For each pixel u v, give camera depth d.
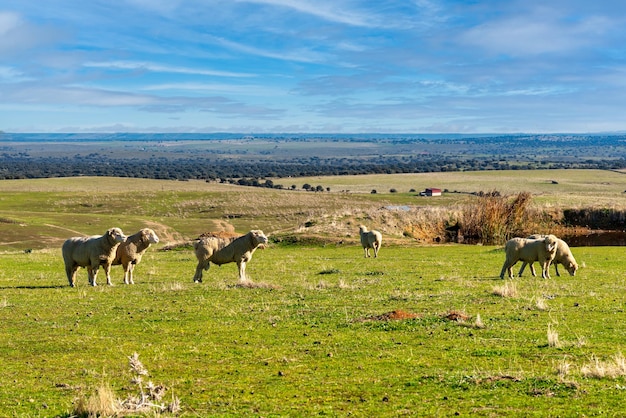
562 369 10.73
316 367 11.78
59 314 17.84
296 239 52.06
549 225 60.78
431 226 59.78
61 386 10.95
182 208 113.31
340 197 124.88
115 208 113.12
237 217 104.31
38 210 109.75
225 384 10.84
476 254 40.19
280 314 17.19
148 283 25.05
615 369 10.49
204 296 20.75
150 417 9.12
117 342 14.26
